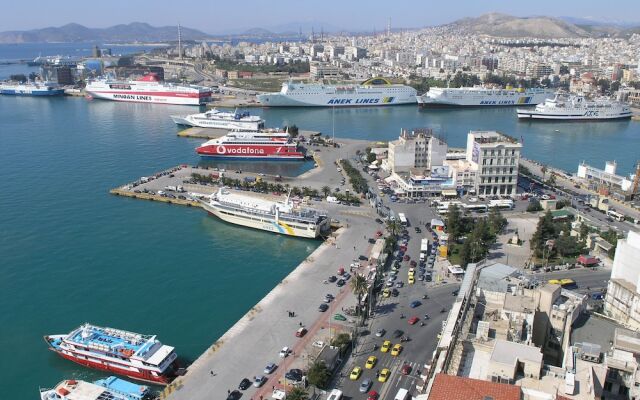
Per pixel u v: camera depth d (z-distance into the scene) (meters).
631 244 176.50
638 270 172.00
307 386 155.50
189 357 175.88
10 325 196.00
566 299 152.75
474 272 175.25
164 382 162.62
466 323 140.00
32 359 176.50
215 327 194.00
